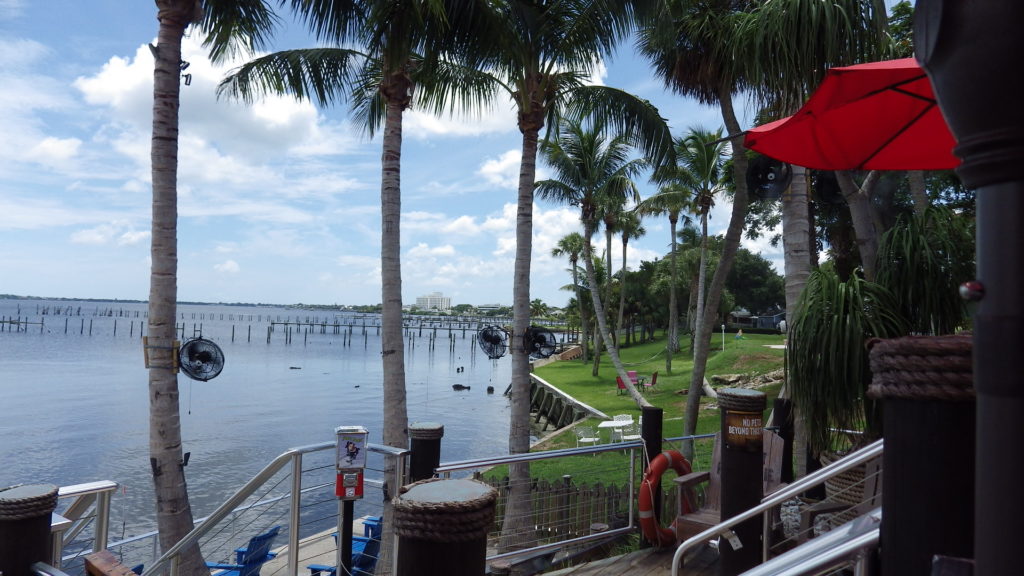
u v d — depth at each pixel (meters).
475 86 10.77
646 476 5.14
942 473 1.16
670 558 4.86
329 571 8.66
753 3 7.96
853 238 13.85
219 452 24.45
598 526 6.03
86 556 2.72
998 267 0.76
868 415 4.32
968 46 0.75
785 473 5.56
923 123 3.39
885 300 4.48
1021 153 0.73
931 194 11.81
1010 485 0.74
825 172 6.62
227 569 8.66
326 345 101.50
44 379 45.66
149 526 15.20
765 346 38.34
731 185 21.45
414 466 4.40
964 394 1.14
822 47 5.04
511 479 9.59
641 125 10.88
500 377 62.97
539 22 9.08
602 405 30.81
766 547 3.45
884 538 1.24
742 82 7.98
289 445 26.03
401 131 9.33
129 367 54.34
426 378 61.12
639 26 8.87
